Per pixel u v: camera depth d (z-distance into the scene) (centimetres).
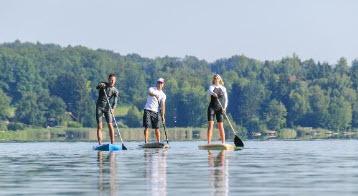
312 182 2438
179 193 2156
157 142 5275
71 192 2205
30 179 2617
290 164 3278
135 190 2234
